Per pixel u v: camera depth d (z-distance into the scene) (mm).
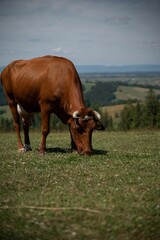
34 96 17594
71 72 16703
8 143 26047
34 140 28844
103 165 14453
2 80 19906
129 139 28312
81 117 15430
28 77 17609
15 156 17125
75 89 16469
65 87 16531
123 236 7898
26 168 14109
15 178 12539
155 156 17000
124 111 81875
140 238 7832
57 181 12047
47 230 8164
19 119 19688
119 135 34156
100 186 11305
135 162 15180
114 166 14281
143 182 11797
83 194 10391
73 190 10859
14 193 10719
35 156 16828
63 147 21547
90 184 11539
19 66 18703
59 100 16750
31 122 19297
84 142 15742
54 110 17203
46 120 17266
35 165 14633
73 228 8203
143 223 8391
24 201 9859
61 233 8031
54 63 17000
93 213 8938
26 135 19297
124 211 9047
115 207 9273
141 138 29172
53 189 11016
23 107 18688
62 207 9312
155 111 75062
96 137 31844
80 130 15688
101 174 12883
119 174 12898
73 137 16203
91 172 13211
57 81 16562
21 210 9195
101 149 20266
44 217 8758
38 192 10789
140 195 10234
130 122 77438
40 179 12352
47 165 14594
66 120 17234
